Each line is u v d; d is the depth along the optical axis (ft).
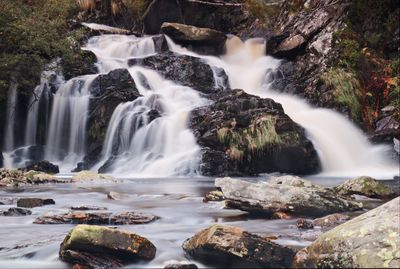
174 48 75.00
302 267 14.69
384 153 54.60
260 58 75.56
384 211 15.02
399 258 13.21
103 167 51.75
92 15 87.71
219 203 27.58
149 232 20.51
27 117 57.21
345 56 67.05
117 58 68.90
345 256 13.93
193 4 83.25
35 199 26.91
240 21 85.97
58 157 56.24
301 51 72.90
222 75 68.54
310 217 23.88
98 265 15.94
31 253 17.21
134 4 85.97
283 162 49.14
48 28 61.72
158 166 49.93
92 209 25.66
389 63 65.36
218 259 15.65
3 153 55.01
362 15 71.26
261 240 15.60
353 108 60.85
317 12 75.25
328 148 54.44
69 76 61.41
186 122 53.11
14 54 57.98
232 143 48.85
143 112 54.34
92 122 55.47
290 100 64.69
